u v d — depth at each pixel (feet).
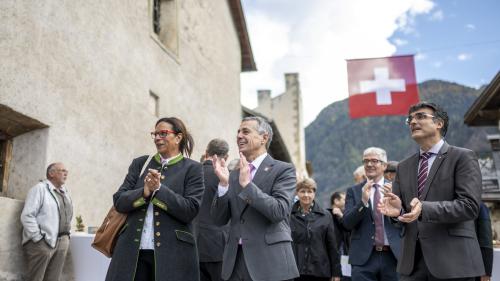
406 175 11.33
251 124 11.87
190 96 39.86
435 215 9.63
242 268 10.74
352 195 17.04
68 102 22.84
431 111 11.02
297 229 17.94
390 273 15.46
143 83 31.35
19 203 18.63
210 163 15.87
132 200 10.66
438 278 9.96
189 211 10.81
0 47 18.81
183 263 10.63
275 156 68.18
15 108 19.34
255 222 10.80
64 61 22.75
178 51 37.78
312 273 17.53
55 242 17.56
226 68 50.19
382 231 15.72
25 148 21.15
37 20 20.94
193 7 42.11
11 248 17.99
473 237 10.20
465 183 10.05
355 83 36.29
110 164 26.45
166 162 11.59
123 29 29.04
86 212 23.82
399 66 36.19
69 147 22.68
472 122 51.13
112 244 11.41
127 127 28.76
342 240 21.43
